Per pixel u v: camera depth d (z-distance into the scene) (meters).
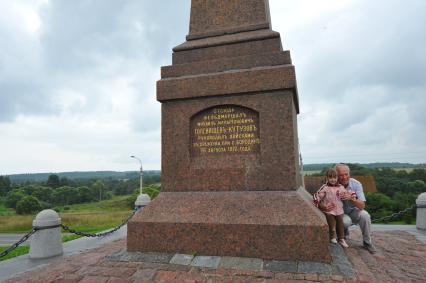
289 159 4.76
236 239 4.24
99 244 6.49
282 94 4.94
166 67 5.56
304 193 5.28
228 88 5.09
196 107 5.29
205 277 3.66
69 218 33.28
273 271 3.74
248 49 5.40
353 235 6.11
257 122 5.05
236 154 5.08
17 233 30.86
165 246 4.48
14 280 3.98
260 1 5.84
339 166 5.21
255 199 4.60
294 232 4.06
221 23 5.95
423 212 7.61
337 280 3.48
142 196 9.27
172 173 5.23
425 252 5.07
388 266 4.13
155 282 3.59
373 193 21.61
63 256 5.59
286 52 5.04
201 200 4.78
